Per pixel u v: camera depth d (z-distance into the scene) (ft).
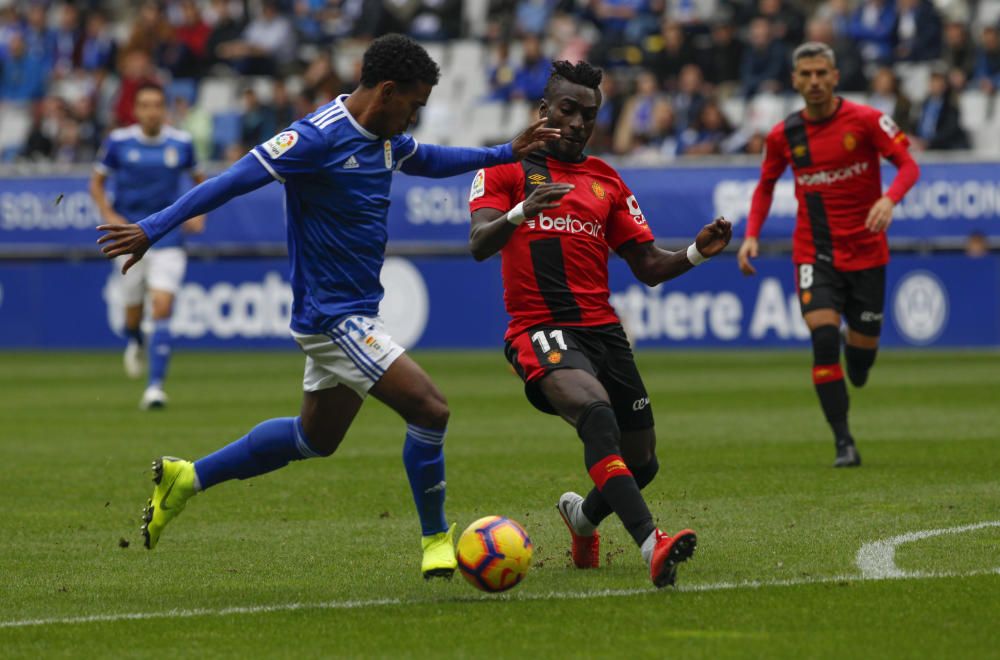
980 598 54.08
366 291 59.67
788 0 240.32
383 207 59.72
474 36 281.33
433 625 51.52
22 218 236.43
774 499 81.46
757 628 49.96
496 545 55.72
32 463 104.12
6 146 277.23
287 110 242.78
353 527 75.56
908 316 207.51
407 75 58.13
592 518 61.41
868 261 99.76
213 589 59.36
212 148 257.75
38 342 238.07
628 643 48.19
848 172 98.84
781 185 210.18
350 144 58.49
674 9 257.96
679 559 53.72
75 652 48.34
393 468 100.01
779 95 232.94
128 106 249.55
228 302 230.07
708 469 95.45
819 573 59.57
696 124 228.02
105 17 303.07
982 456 100.01
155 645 49.19
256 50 268.62
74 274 236.02
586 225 63.00
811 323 98.37
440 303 223.71
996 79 232.94
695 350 215.31
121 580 61.57
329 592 58.34
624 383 62.95
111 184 234.79
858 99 227.20
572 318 62.49
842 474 91.86
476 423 129.49
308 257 59.21
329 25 276.82
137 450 110.93
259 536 72.90
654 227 213.66
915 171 97.04
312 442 61.57
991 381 163.43
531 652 47.21
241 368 199.11
